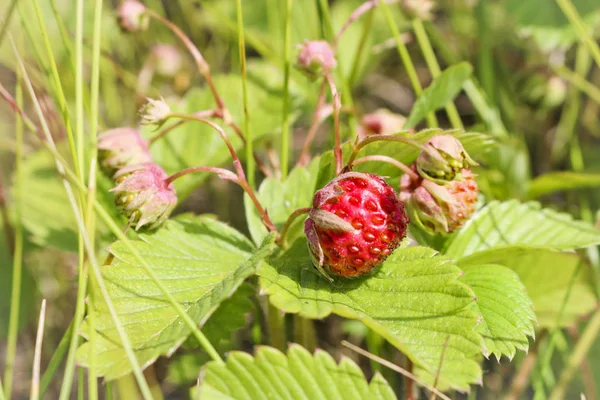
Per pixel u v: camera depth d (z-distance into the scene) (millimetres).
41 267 221
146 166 154
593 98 230
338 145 152
